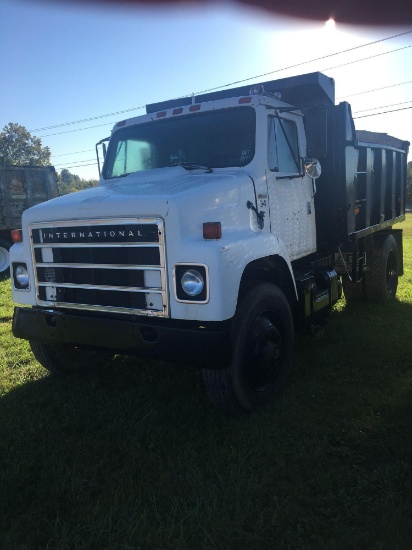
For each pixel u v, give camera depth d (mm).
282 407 3826
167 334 3236
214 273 3127
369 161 6449
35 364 5008
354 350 5066
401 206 8516
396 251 7605
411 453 3121
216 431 3486
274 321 4027
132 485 2881
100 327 3504
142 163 4801
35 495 2820
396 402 3830
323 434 3412
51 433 3523
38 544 2438
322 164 5422
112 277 3486
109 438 3449
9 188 11984
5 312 7375
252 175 4102
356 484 2848
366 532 2420
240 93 5004
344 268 5938
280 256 4055
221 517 2555
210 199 3533
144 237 3301
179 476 2947
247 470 2996
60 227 3684
